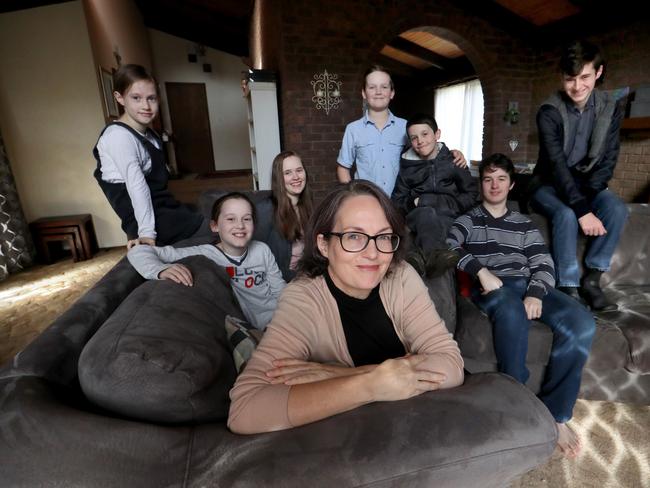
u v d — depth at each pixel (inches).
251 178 295.6
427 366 27.0
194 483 20.0
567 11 140.6
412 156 74.8
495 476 21.8
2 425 21.2
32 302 109.7
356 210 29.1
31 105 144.7
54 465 20.0
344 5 143.9
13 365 26.3
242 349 33.0
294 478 19.7
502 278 59.9
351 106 152.6
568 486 46.5
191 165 335.3
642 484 46.4
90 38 148.1
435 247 61.9
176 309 33.6
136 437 21.9
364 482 19.7
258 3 182.9
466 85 232.2
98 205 159.3
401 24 151.0
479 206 64.7
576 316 51.8
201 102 327.3
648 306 61.0
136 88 52.6
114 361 24.7
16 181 145.8
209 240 62.6
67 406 23.7
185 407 25.5
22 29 139.3
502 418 22.8
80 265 142.3
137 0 255.8
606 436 53.4
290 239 68.2
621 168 130.9
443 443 21.2
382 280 32.9
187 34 306.3
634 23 123.3
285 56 142.5
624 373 56.7
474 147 230.2
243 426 23.6
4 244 131.0
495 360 55.8
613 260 69.4
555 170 64.4
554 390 53.1
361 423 22.5
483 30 159.2
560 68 59.7
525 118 171.0
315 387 24.2
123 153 52.3
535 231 61.4
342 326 31.1
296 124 149.0
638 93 120.6
